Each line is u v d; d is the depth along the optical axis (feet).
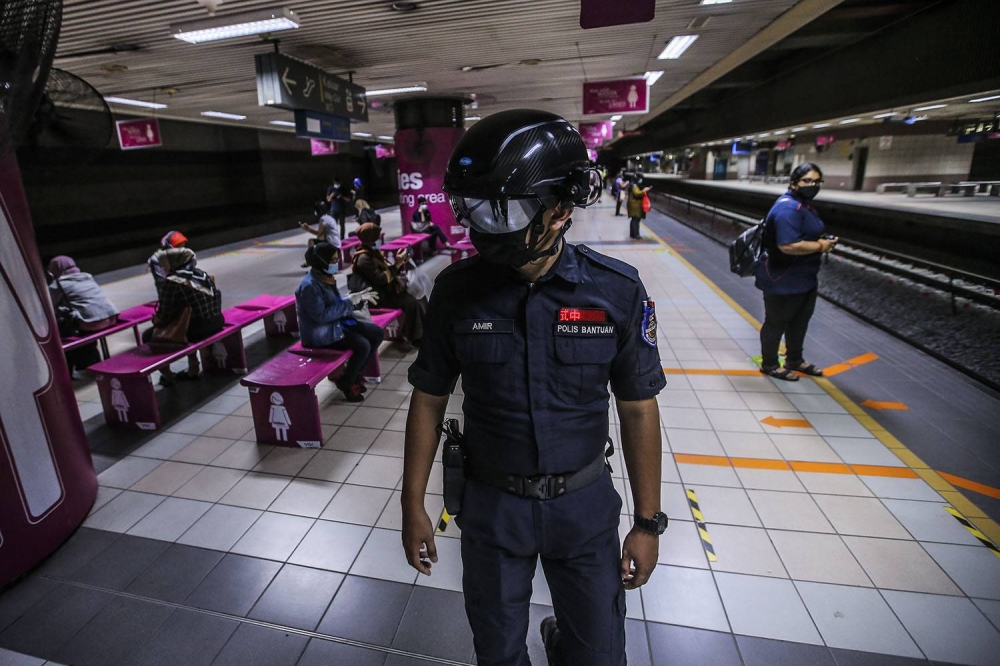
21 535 7.85
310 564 8.07
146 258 40.06
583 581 4.23
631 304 3.92
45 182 38.17
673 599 7.22
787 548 8.11
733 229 49.52
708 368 15.30
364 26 17.85
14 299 8.05
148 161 47.60
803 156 94.63
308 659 6.47
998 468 10.10
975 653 6.30
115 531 8.91
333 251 12.54
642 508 4.26
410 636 6.77
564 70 27.66
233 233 49.19
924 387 13.76
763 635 6.64
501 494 4.16
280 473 10.57
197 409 13.65
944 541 8.17
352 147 87.40
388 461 10.95
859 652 6.37
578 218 57.21
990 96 24.82
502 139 3.33
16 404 7.92
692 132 83.25
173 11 15.65
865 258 30.09
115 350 18.61
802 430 11.66
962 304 21.20
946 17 24.94
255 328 21.34
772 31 20.65
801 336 14.29
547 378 3.92
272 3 15.43
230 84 28.45
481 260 4.04
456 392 14.21
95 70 23.58
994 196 61.05
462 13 16.87
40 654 6.60
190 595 7.51
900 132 71.20
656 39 21.74
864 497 9.28
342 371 14.12
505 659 4.39
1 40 4.80
